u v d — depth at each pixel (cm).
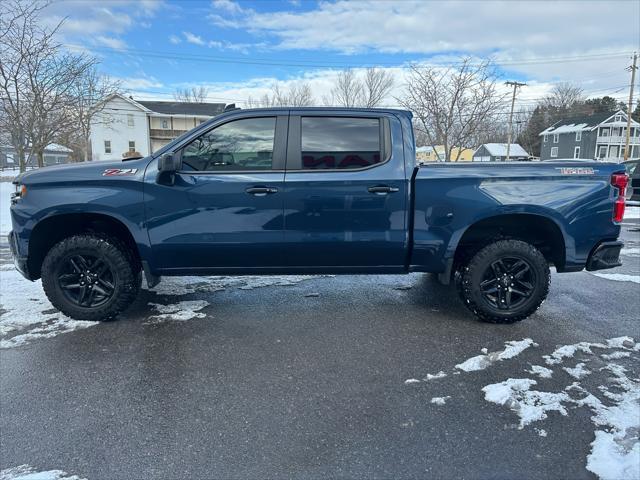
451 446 219
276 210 355
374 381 284
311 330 367
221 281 511
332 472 201
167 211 354
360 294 466
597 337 352
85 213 355
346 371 297
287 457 212
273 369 300
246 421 241
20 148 1369
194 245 359
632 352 323
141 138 4012
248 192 352
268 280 517
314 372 296
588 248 370
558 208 360
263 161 358
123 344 339
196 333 360
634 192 1299
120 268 371
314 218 357
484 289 375
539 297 373
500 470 202
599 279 538
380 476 199
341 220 359
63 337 351
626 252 720
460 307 426
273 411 251
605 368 299
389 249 366
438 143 1900
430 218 361
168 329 368
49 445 221
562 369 297
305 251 365
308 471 202
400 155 360
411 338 350
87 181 353
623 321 388
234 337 352
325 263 375
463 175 357
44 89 1383
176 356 319
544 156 5891
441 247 366
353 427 235
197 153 357
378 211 359
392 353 324
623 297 461
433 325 378
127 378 288
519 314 375
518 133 6488
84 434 230
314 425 237
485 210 357
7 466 206
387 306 428
